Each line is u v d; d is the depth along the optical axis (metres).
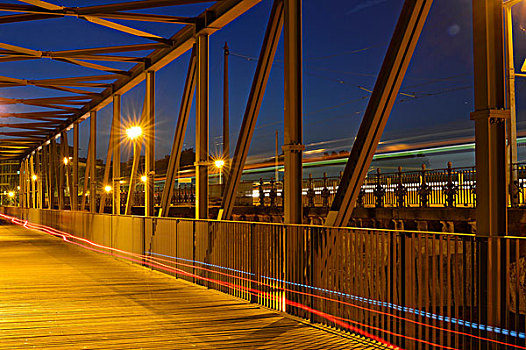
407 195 17.33
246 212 23.08
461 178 15.19
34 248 20.50
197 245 11.02
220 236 10.02
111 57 16.53
